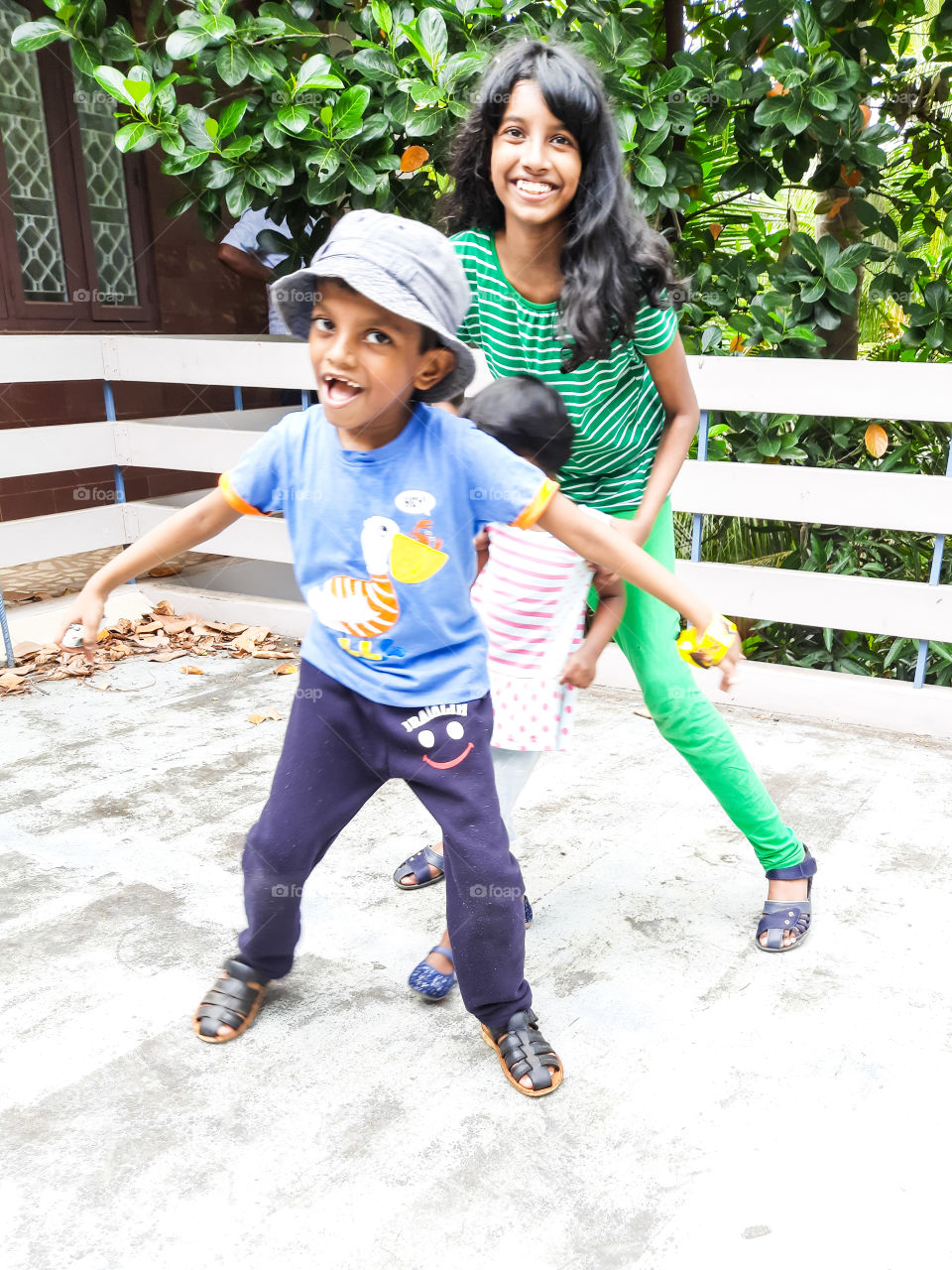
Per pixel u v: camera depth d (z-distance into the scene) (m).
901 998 2.18
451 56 4.16
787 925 2.37
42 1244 1.56
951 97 4.84
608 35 4.14
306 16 4.57
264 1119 1.83
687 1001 2.17
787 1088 1.90
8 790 3.20
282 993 2.20
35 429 4.72
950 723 3.61
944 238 4.96
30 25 4.45
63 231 5.99
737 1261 1.53
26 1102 1.87
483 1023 1.96
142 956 2.32
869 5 4.41
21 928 2.44
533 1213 1.62
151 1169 1.71
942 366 3.48
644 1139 1.78
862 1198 1.65
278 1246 1.56
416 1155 1.74
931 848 2.84
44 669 4.35
